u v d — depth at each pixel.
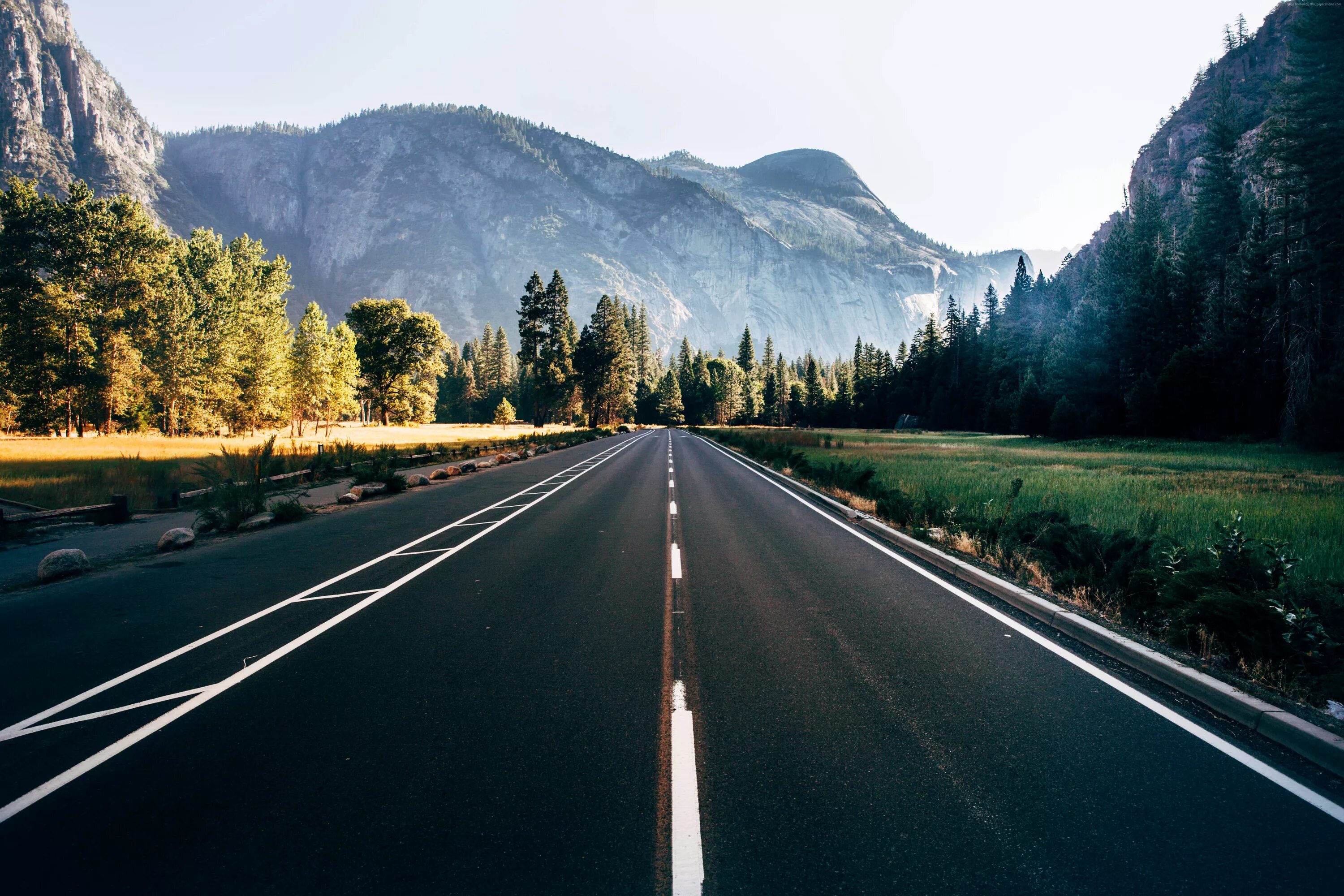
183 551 9.53
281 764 3.27
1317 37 32.41
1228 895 2.26
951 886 2.30
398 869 2.44
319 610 6.25
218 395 51.88
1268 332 44.44
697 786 3.01
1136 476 18.95
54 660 4.89
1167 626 5.08
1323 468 22.80
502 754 3.35
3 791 3.03
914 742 3.45
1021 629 5.58
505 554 9.01
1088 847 2.54
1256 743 3.46
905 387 109.38
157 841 2.64
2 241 43.69
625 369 108.56
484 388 137.75
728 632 5.46
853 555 8.91
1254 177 65.62
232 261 61.50
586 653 4.95
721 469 24.91
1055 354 61.06
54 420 44.94
